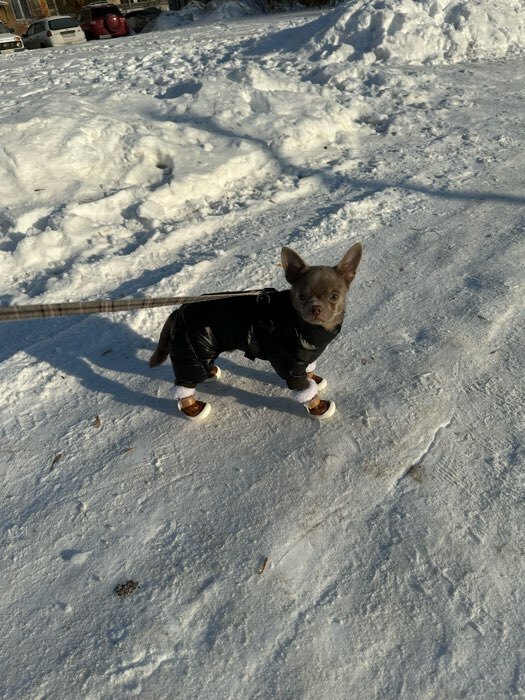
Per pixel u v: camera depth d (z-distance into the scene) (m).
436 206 1.76
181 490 0.91
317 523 0.84
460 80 3.12
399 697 0.64
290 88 2.92
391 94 2.87
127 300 0.82
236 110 2.43
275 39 4.04
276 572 0.77
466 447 0.95
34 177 1.82
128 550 0.82
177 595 0.76
